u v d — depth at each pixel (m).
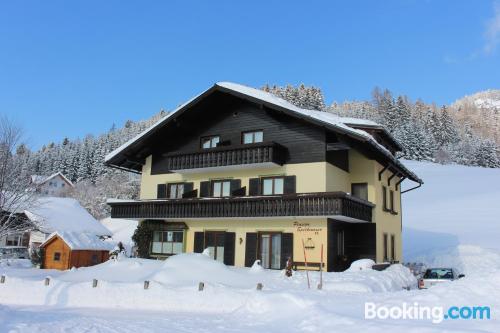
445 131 103.62
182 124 26.67
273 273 19.00
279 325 10.12
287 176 23.33
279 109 22.67
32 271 22.94
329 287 15.70
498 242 33.56
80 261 26.08
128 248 37.31
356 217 21.83
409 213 47.47
